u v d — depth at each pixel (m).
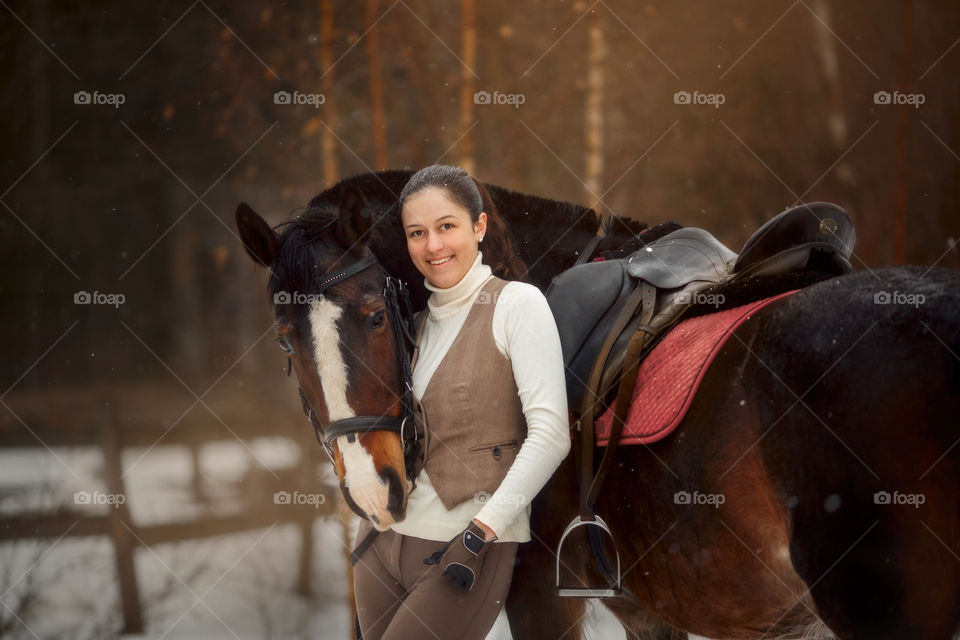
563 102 8.00
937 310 1.36
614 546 1.78
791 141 9.22
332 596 4.73
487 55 7.78
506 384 1.77
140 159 10.05
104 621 4.31
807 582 1.43
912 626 1.33
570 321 1.94
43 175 10.56
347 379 1.68
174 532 5.65
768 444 1.48
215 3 8.23
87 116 9.88
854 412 1.38
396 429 1.73
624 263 2.02
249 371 10.04
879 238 8.87
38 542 4.92
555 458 1.69
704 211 8.69
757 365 1.54
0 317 10.75
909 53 8.42
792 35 9.39
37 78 10.20
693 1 9.05
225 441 9.04
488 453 1.75
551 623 1.91
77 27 9.84
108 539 5.35
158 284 12.04
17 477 6.56
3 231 10.70
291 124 7.75
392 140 7.55
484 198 1.99
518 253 2.21
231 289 11.88
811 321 1.48
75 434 9.02
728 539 1.58
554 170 8.12
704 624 1.76
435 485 1.76
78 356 10.88
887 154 9.21
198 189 9.81
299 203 7.91
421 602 1.69
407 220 1.81
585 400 1.83
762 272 1.77
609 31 8.41
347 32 7.31
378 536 1.84
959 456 1.30
